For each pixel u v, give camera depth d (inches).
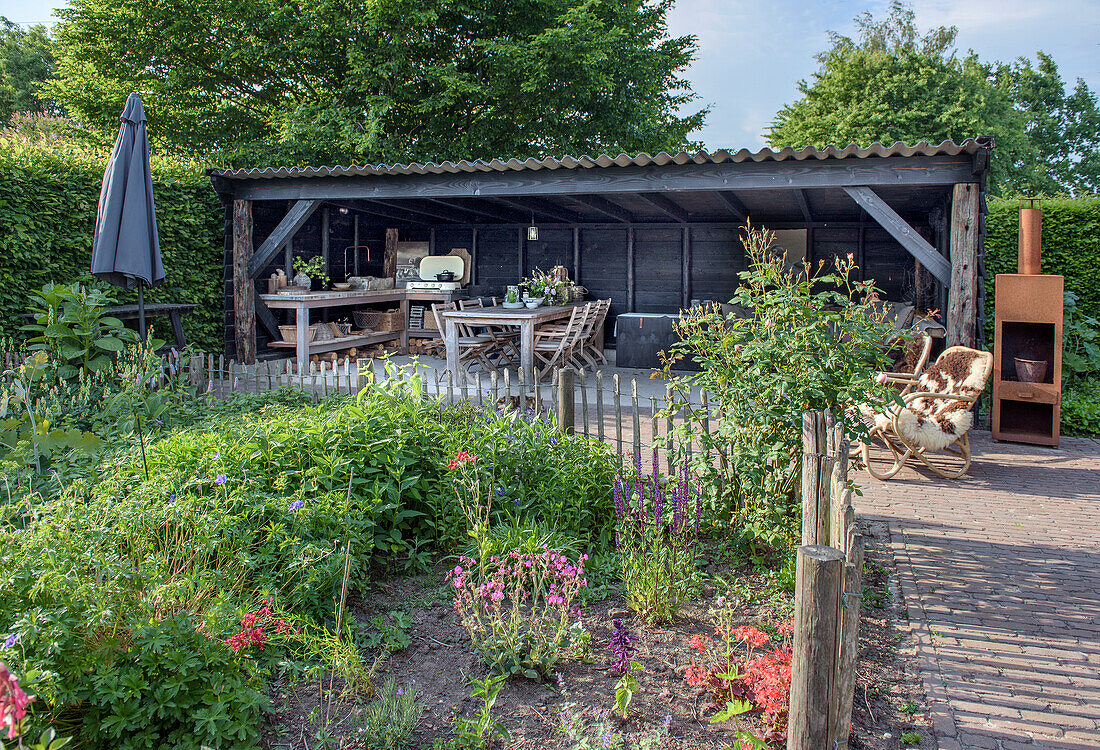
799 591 85.8
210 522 123.6
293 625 121.2
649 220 517.0
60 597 98.3
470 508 153.3
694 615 137.6
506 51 593.6
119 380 260.8
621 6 679.7
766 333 169.5
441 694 111.3
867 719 108.7
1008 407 295.6
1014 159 1072.8
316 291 463.2
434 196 353.1
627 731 103.3
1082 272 391.5
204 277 396.8
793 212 463.8
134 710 93.9
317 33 628.4
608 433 274.8
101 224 251.0
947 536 183.6
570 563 152.4
